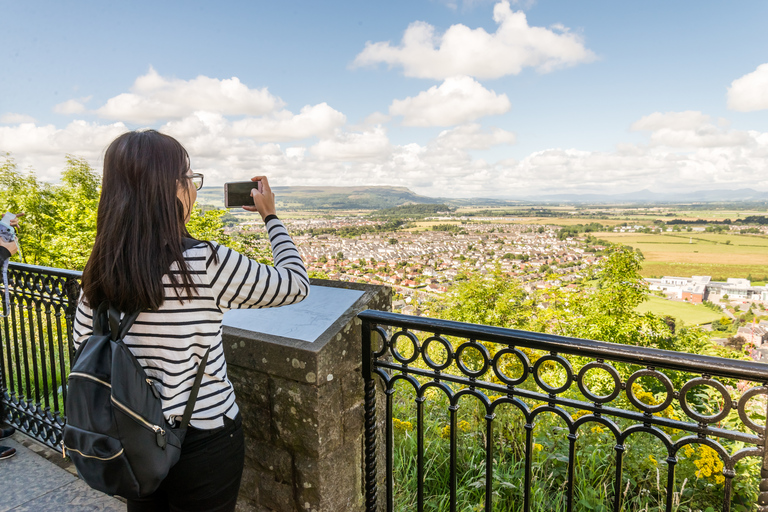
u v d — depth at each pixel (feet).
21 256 95.55
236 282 3.25
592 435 8.90
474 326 4.37
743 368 3.16
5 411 9.22
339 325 5.17
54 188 101.65
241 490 6.01
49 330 7.81
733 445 8.43
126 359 3.05
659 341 27.66
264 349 5.24
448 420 10.08
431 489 7.88
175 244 3.14
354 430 5.58
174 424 3.27
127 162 3.13
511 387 4.29
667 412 10.06
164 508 3.80
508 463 8.67
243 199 4.33
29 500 6.97
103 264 3.07
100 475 2.99
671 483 3.60
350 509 5.66
